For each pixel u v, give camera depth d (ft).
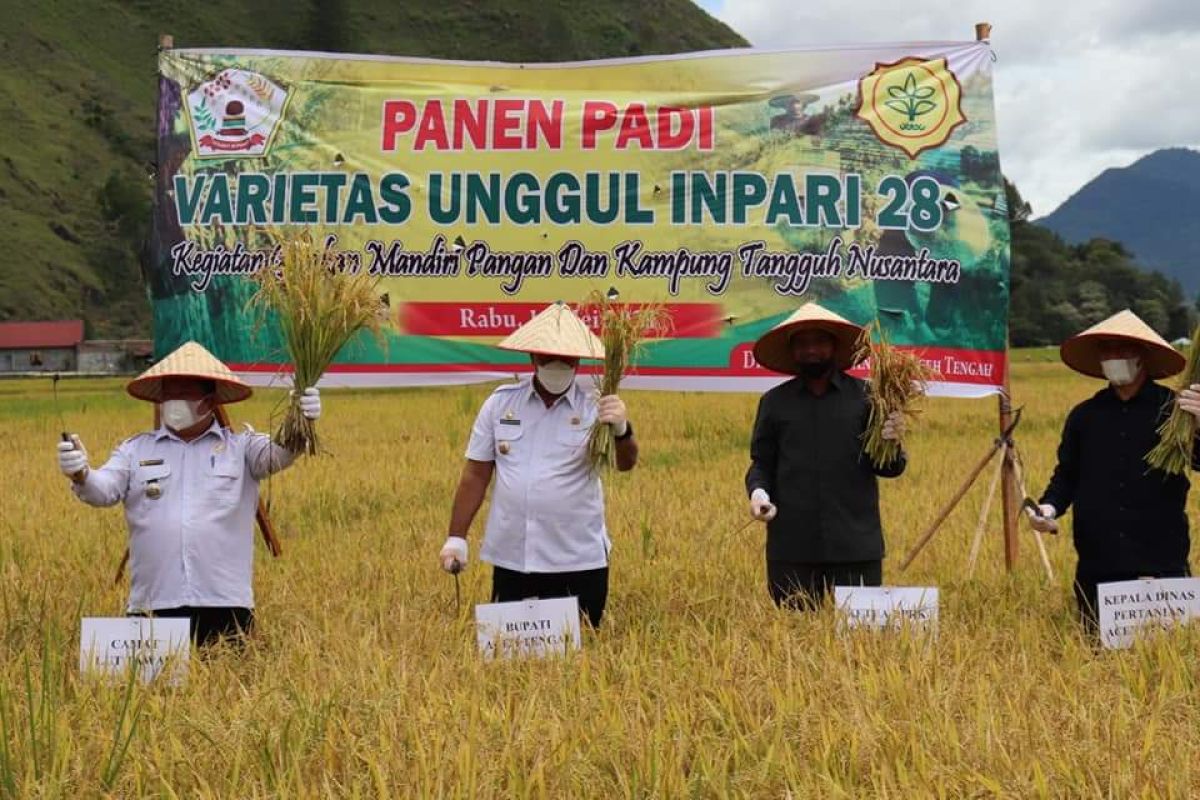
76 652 20.17
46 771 14.83
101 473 21.50
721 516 36.78
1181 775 14.08
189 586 21.53
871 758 14.66
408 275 32.53
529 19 570.46
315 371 22.33
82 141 461.78
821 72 32.60
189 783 14.73
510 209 32.50
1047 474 50.90
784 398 24.13
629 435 22.47
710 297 32.42
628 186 32.50
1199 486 45.29
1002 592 26.04
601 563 22.85
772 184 32.48
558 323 22.47
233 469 22.12
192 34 570.46
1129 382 23.13
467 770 14.26
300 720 15.97
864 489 23.72
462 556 22.57
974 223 32.48
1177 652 19.45
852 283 32.37
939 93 32.53
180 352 22.13
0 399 122.42
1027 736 15.25
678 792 14.01
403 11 577.43
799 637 20.35
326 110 32.71
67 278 364.17
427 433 67.46
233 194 32.58
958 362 32.27
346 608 23.59
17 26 522.06
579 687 17.62
